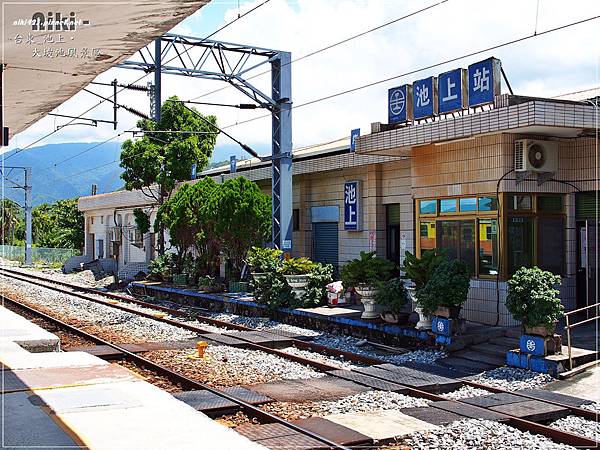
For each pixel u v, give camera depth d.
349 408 8.34
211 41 20.02
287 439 6.89
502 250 13.65
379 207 19.89
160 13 6.88
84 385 7.27
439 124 14.30
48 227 71.56
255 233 22.69
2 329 12.48
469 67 13.76
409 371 10.59
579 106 12.55
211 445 5.24
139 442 5.28
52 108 12.12
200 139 30.28
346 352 12.51
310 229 23.67
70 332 16.72
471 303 14.32
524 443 6.92
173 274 27.16
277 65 21.52
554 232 14.39
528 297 10.75
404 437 7.11
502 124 12.80
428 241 15.73
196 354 12.56
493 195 13.89
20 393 6.88
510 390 9.55
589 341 11.98
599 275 14.10
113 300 24.70
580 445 7.05
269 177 25.61
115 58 8.79
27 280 34.72
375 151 16.53
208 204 22.94
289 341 14.22
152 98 20.31
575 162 14.29
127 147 31.17
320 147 26.67
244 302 19.55
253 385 9.78
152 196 31.72
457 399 8.84
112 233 41.94
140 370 11.53
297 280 17.44
